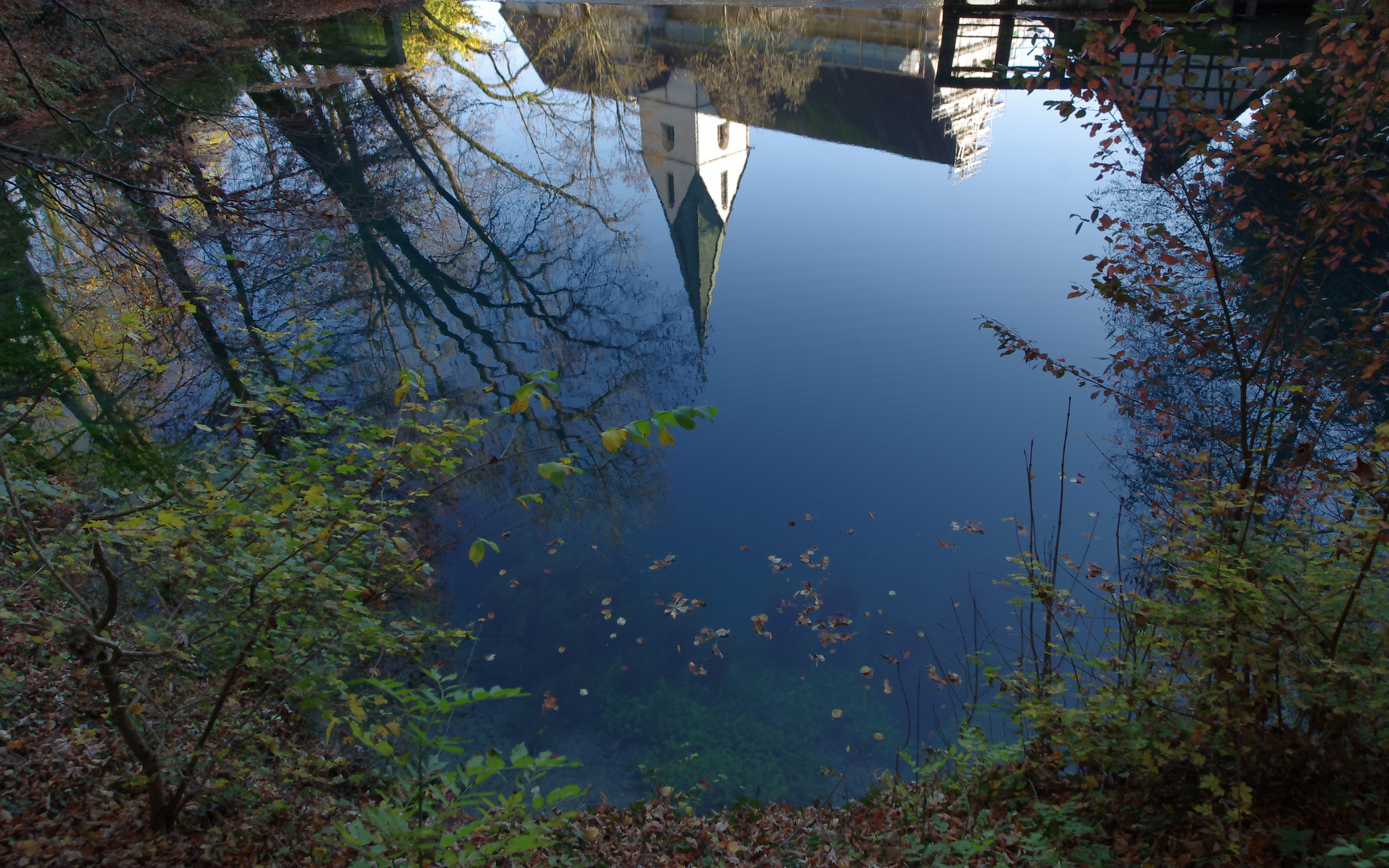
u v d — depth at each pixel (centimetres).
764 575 1297
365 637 453
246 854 455
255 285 1448
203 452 589
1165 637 486
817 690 1148
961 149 2748
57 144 1589
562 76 3406
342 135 2308
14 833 429
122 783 486
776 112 3669
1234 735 449
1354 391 554
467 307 1845
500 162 2419
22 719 512
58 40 1925
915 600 1253
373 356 1551
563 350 1719
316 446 536
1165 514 566
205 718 500
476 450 1162
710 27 4169
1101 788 519
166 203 1168
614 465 1430
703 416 249
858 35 4053
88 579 559
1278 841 412
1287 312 708
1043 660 584
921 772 602
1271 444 567
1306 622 430
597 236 2148
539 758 270
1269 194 1293
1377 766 435
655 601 1224
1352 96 470
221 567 392
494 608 1111
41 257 1228
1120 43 515
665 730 1071
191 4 2667
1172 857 439
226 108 2170
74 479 873
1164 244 599
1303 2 2520
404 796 543
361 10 3534
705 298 1978
